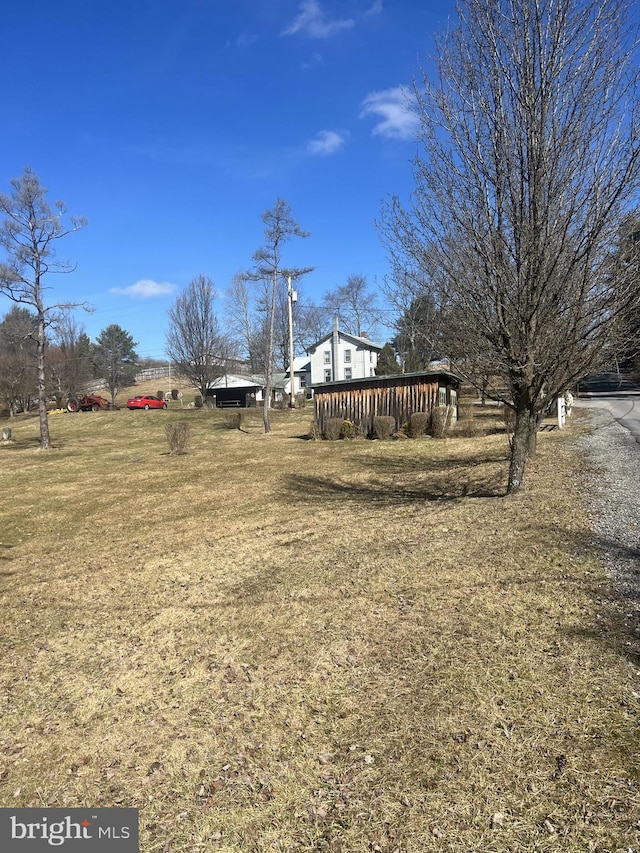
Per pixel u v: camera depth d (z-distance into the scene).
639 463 9.33
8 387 39.16
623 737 2.56
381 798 2.34
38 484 14.53
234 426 27.66
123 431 28.42
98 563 6.90
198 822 2.33
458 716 2.83
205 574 5.93
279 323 59.84
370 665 3.48
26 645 4.45
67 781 2.69
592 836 2.05
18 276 20.53
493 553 5.27
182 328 39.97
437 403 18.38
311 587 5.05
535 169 5.86
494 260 6.18
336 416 20.38
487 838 2.09
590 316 5.99
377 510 8.15
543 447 12.31
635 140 5.54
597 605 3.91
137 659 3.99
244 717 3.07
